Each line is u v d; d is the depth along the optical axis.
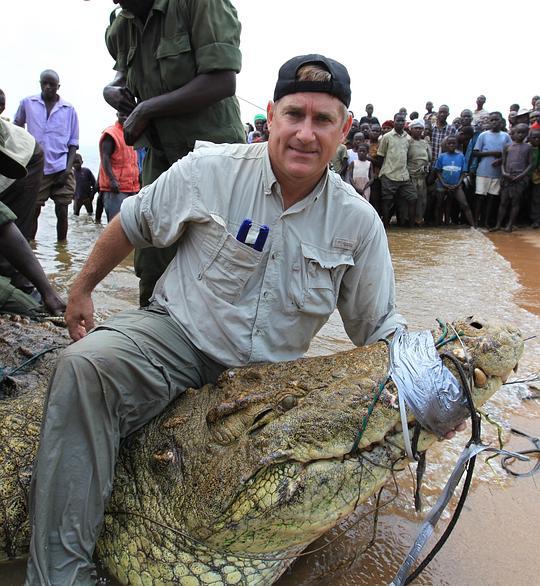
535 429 1.67
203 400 1.15
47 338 1.67
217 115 1.85
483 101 7.25
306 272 1.19
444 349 1.02
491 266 3.95
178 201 1.22
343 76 1.08
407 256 4.35
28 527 1.14
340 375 1.04
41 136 3.96
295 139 1.08
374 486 1.00
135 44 1.83
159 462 1.07
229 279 1.18
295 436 0.96
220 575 1.01
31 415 1.29
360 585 1.08
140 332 1.15
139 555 1.06
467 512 1.29
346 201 1.20
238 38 1.75
